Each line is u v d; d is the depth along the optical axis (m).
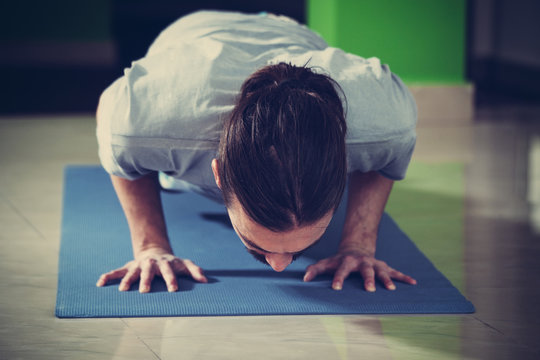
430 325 1.62
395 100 1.66
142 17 7.62
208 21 1.95
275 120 1.32
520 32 5.68
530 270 1.98
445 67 4.20
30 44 6.03
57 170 2.91
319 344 1.52
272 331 1.57
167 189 2.36
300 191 1.31
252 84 1.43
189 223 2.28
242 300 1.70
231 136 1.34
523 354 1.50
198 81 1.58
